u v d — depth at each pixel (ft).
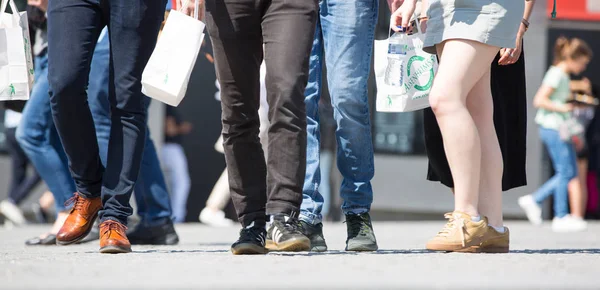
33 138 55.77
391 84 41.86
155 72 38.29
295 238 35.65
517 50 41.29
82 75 39.24
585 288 24.98
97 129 52.11
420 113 104.53
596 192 120.78
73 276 28.53
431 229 82.84
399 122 104.88
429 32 39.19
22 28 42.11
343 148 41.60
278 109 35.22
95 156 40.75
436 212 104.83
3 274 29.22
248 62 36.73
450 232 39.81
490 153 40.88
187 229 82.43
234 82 36.81
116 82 39.63
